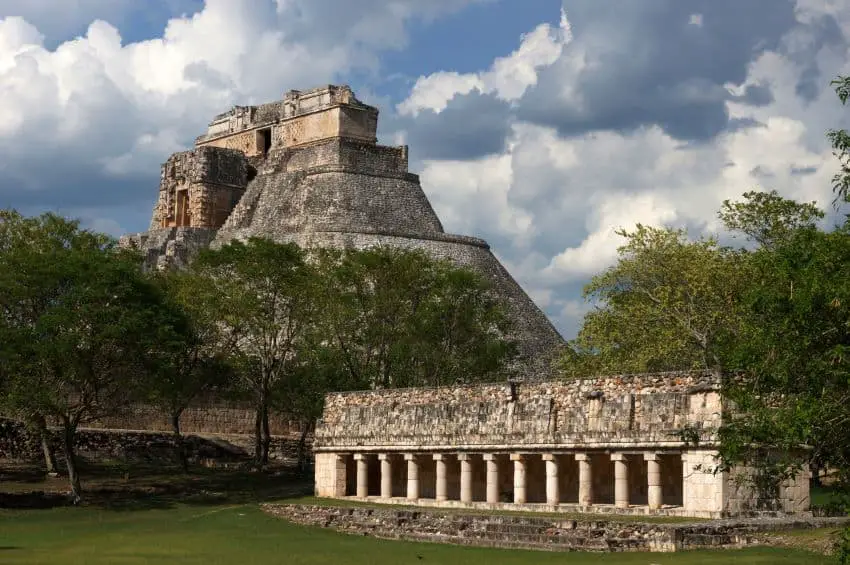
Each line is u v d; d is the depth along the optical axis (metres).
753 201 77.44
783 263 40.56
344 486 72.12
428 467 69.75
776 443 38.84
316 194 140.62
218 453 95.62
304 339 91.75
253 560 48.38
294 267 93.75
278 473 87.12
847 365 36.53
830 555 42.31
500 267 136.75
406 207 142.25
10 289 73.75
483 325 97.81
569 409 58.38
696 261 77.19
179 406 87.88
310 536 57.56
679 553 44.88
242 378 91.62
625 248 81.25
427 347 92.00
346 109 145.38
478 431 62.56
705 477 51.16
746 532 47.22
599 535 48.94
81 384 74.50
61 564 47.62
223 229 146.25
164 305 77.50
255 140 158.00
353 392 72.19
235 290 88.88
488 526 53.47
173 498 75.25
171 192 155.50
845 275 37.22
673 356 75.88
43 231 87.06
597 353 81.38
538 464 63.00
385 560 47.50
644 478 57.12
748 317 46.31
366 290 95.94
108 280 73.25
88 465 86.44
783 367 38.09
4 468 83.06
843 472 38.69
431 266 99.25
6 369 71.31
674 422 53.00
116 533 60.03
